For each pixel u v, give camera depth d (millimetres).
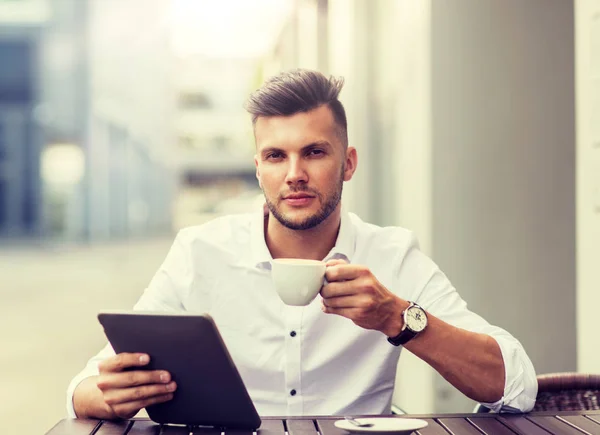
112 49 33469
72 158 30984
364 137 5102
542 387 2002
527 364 1721
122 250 24234
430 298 2004
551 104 3744
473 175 3719
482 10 3699
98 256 20969
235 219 2154
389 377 2014
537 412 1688
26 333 7699
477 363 1652
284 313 2002
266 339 2008
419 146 3857
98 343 7121
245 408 1479
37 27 30859
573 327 3773
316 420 1582
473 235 3725
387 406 2021
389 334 1596
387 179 4754
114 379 1478
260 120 1792
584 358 2717
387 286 2053
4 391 5195
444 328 1632
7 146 32469
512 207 3736
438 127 3699
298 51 7965
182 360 1458
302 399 1982
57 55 30781
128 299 10477
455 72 3697
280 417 1608
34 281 13266
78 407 1627
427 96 3711
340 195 1856
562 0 3738
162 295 2096
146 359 1478
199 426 1548
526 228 3750
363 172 5109
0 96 31953
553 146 3752
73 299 10555
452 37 3691
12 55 31531
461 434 1478
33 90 31906
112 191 36188
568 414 1660
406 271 2059
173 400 1510
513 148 3734
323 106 1777
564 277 3773
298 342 1984
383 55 4816
